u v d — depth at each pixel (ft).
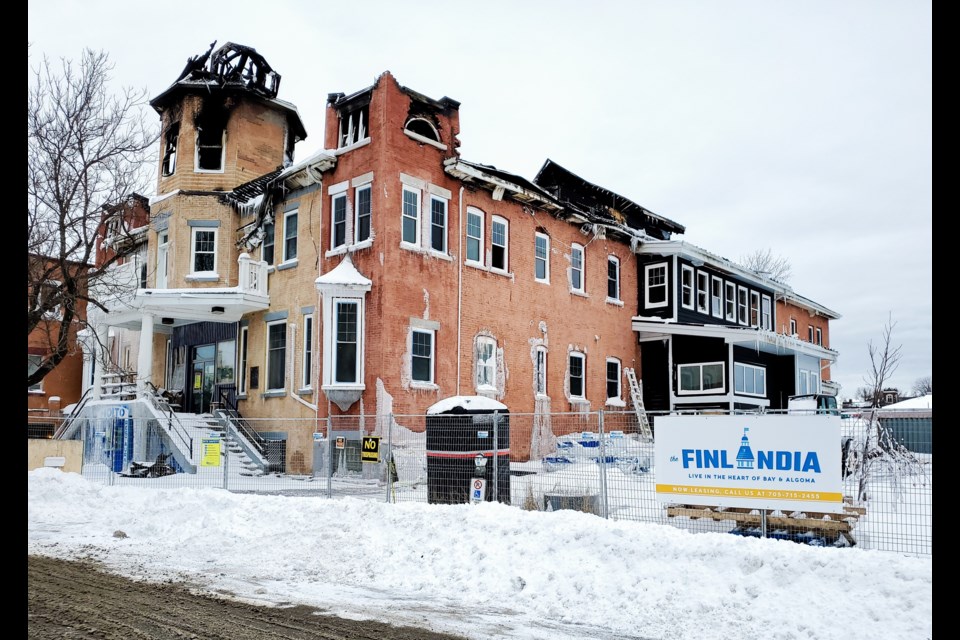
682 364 98.43
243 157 85.20
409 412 67.31
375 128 69.72
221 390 84.02
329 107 75.25
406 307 68.59
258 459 71.41
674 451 34.30
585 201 103.30
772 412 33.27
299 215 77.00
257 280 78.43
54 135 64.80
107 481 62.54
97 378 84.12
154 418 70.28
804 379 110.22
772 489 31.45
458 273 74.54
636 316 101.55
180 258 82.43
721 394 93.91
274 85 88.63
